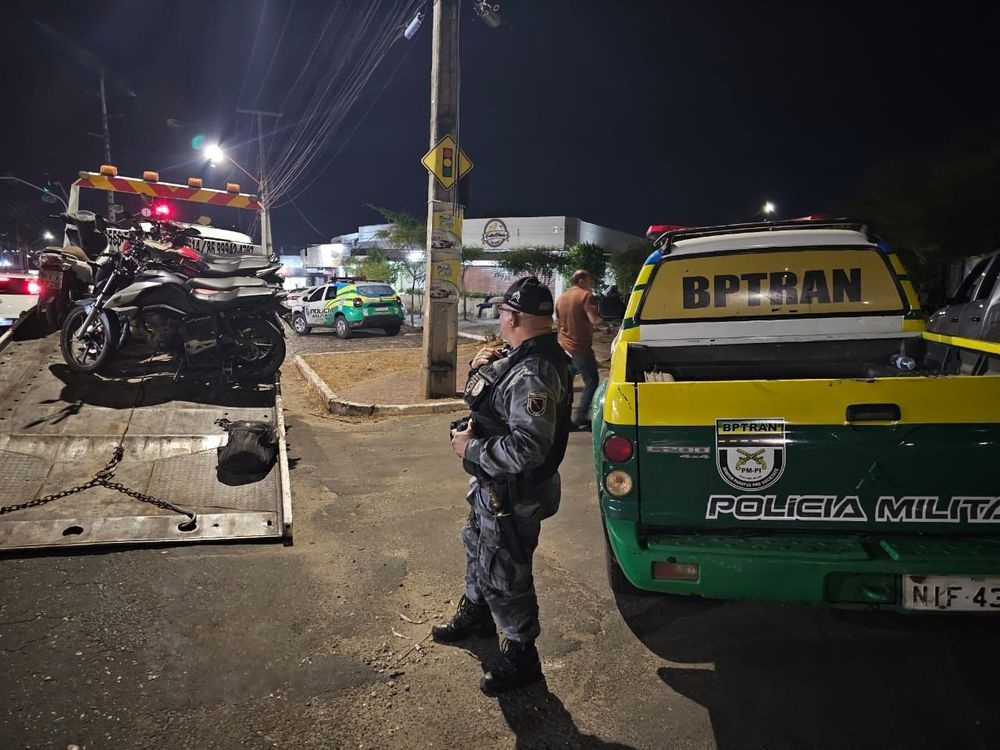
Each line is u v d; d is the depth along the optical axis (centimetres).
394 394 905
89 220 748
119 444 498
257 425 507
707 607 347
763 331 439
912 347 431
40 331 738
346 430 741
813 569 253
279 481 481
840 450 259
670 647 312
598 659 304
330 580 374
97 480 454
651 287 448
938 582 247
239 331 689
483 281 3847
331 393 880
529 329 264
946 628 318
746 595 262
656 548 267
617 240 4397
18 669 282
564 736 254
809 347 441
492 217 4047
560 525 459
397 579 377
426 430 739
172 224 707
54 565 370
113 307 615
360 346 1639
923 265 1560
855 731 252
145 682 279
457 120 862
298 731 255
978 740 245
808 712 264
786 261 437
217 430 554
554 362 262
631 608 348
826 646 308
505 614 273
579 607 349
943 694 271
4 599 335
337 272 4241
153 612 331
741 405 266
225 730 254
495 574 269
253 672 289
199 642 309
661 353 450
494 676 277
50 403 567
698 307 445
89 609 330
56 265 712
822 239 431
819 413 261
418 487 539
